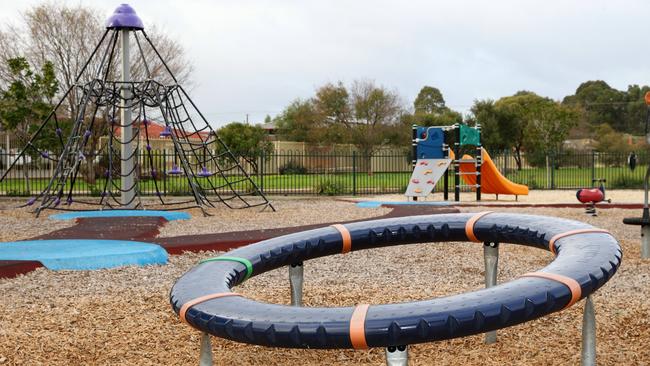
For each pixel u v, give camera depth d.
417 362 3.76
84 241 8.38
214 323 2.40
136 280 6.28
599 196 12.56
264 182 26.94
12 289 5.85
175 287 2.89
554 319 4.50
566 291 2.38
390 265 7.13
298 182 28.00
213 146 35.62
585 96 71.94
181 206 15.44
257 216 12.67
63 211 13.48
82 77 25.91
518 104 45.62
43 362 3.78
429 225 3.88
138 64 26.84
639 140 46.03
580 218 12.14
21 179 28.83
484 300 2.27
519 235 3.54
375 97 44.62
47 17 25.25
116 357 3.88
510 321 2.26
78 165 14.26
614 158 35.31
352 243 3.87
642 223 7.41
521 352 3.86
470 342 4.07
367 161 37.09
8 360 3.79
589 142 55.00
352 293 5.58
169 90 14.54
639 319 4.48
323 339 2.20
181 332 4.38
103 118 23.98
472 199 18.58
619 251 2.91
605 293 5.48
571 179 29.80
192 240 8.40
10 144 32.62
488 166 17.45
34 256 6.92
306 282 6.20
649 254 7.46
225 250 8.09
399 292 5.65
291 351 3.99
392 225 3.93
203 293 2.68
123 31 14.19
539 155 34.28
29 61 25.38
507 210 13.85
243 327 2.30
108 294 5.65
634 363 3.62
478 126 17.47
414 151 17.61
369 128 44.88
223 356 3.90
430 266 7.07
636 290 5.64
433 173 16.89
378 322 2.17
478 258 7.53
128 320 4.70
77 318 4.75
